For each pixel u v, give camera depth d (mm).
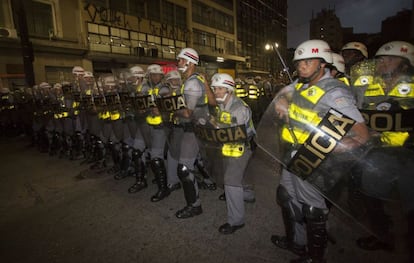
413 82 1820
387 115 1788
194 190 2889
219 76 2277
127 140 4078
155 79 3246
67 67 15492
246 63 35312
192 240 2498
